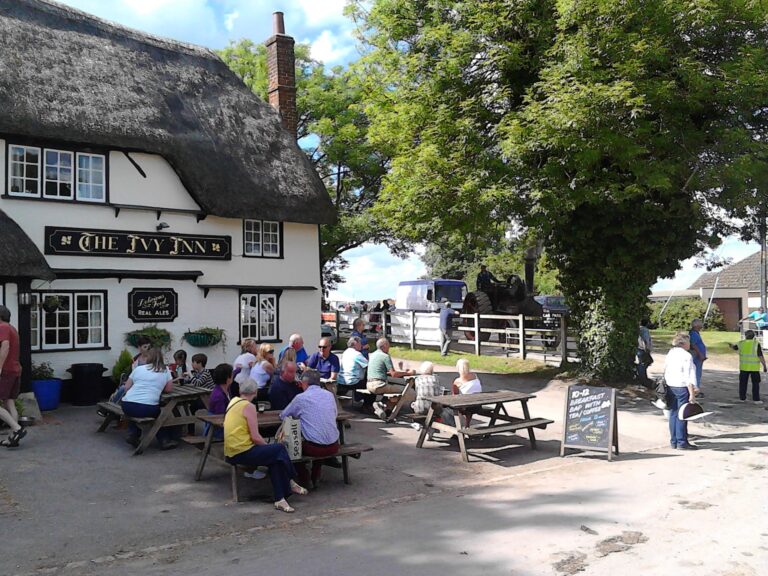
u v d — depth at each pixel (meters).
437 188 14.51
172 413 10.26
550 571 5.22
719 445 10.48
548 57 14.28
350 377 12.63
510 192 13.53
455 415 9.65
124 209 14.31
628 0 12.48
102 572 5.31
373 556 5.58
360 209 27.94
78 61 14.29
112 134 13.77
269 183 16.30
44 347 13.19
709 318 40.12
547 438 10.95
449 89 15.31
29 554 5.71
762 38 13.70
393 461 9.33
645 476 8.45
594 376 15.81
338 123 26.23
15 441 9.50
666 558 5.50
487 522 6.52
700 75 12.84
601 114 12.30
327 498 7.55
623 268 15.33
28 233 12.97
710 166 13.23
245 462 7.16
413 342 24.28
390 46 17.27
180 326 15.11
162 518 6.73
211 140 15.72
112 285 14.08
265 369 10.62
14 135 12.80
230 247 15.99
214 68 17.66
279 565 5.39
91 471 8.46
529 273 27.58
